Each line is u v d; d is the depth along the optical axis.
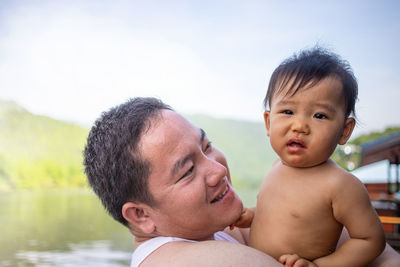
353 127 0.97
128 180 0.96
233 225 1.06
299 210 0.94
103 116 1.05
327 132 0.91
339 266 0.90
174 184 0.94
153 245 0.98
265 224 0.99
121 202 1.00
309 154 0.93
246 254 0.89
